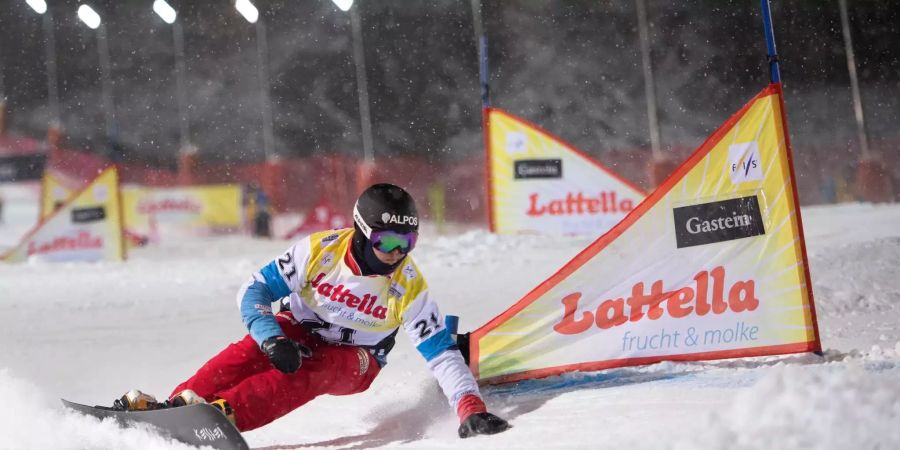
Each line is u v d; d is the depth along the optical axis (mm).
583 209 33312
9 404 9109
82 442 7984
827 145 64625
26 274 32750
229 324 17906
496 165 33906
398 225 8414
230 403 8305
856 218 36969
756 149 10359
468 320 17297
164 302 22406
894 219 34531
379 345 9523
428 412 9789
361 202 8555
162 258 40938
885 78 69438
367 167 63438
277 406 8555
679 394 8836
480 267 27281
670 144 70312
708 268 10383
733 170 10391
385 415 9852
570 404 9047
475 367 10562
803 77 70312
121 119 74688
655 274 10445
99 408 8266
